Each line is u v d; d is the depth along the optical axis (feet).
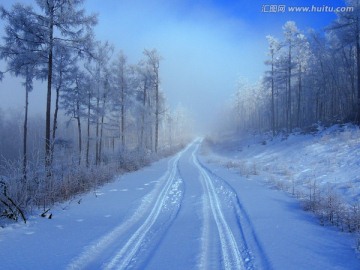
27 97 86.28
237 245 19.84
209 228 23.88
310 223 24.88
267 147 107.14
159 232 22.93
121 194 39.32
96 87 88.12
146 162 86.94
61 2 46.21
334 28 96.94
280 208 30.55
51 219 25.85
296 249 18.70
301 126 139.13
